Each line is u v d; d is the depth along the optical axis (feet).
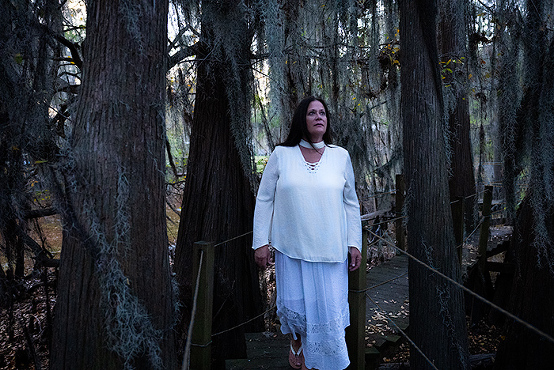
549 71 10.07
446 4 14.46
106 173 4.90
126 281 4.95
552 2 10.51
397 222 17.66
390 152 22.61
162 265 5.52
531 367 11.67
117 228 4.90
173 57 11.33
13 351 13.05
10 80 7.32
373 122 21.35
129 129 5.05
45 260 8.46
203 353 6.98
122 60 4.99
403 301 12.65
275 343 9.23
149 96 5.25
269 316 15.05
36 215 8.39
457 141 19.08
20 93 7.27
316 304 6.18
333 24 12.85
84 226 4.81
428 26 8.27
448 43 18.10
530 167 10.89
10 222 7.78
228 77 11.15
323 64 15.28
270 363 8.19
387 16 14.24
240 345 12.84
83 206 4.82
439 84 8.53
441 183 8.58
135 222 5.11
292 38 11.90
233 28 9.65
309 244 6.13
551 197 10.46
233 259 12.62
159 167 5.44
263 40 11.27
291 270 6.32
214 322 12.44
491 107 19.76
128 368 4.90
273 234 6.55
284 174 6.33
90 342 4.84
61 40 9.53
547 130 10.25
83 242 4.79
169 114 13.56
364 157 19.04
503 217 25.72
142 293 5.19
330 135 7.07
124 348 4.84
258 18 10.72
